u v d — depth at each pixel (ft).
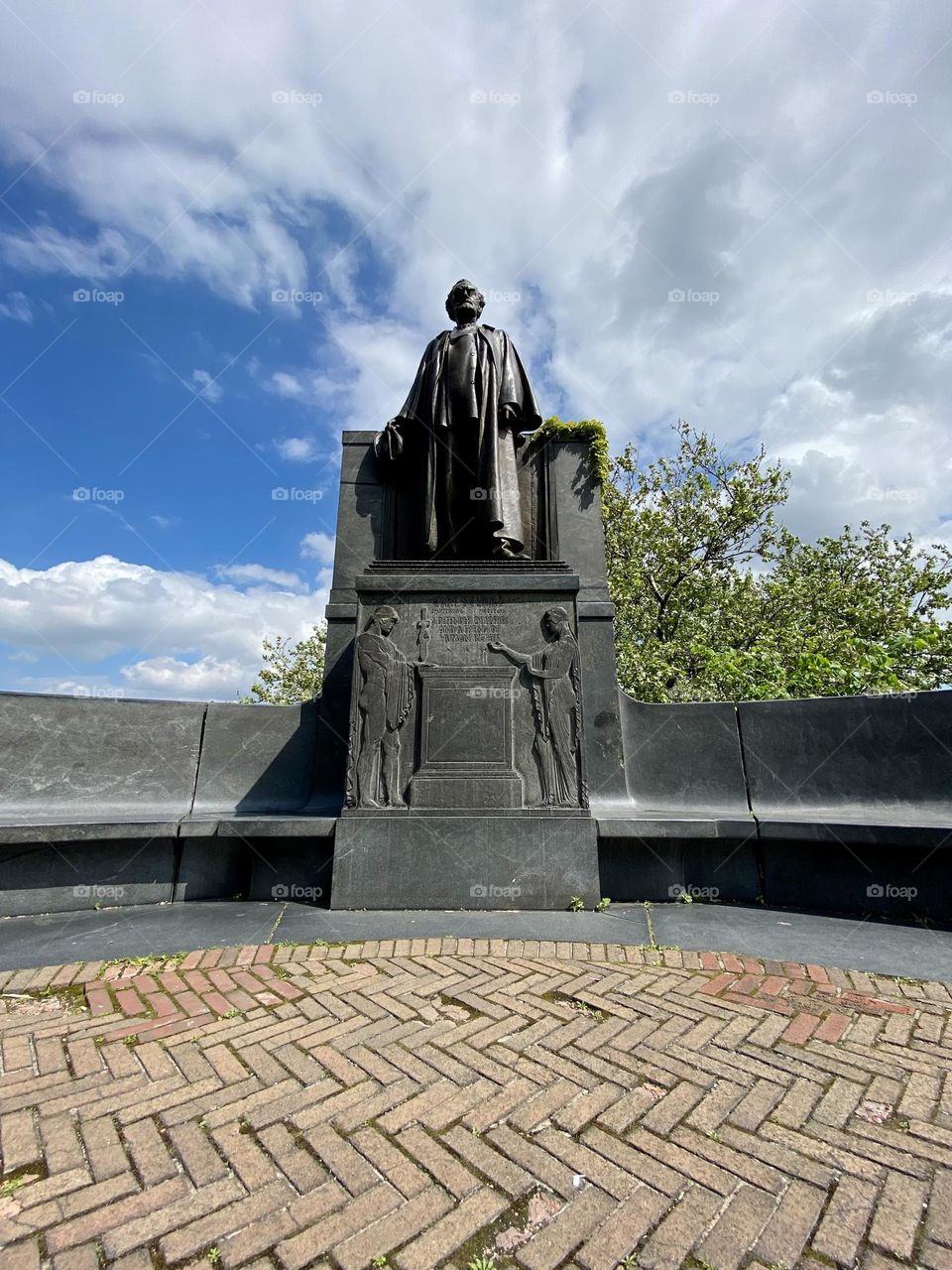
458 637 19.43
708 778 22.13
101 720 21.67
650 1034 10.14
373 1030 10.26
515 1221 6.31
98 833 17.63
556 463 26.66
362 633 19.38
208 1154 7.29
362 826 17.63
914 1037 10.11
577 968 12.85
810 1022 10.59
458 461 25.09
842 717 21.49
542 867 17.31
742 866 18.61
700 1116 8.00
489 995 11.56
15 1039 10.07
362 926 15.60
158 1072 9.06
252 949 13.99
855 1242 6.02
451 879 17.22
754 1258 5.86
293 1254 5.91
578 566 25.35
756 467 59.52
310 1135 7.61
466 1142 7.48
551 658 19.01
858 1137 7.58
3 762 20.10
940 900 16.97
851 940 14.85
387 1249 5.97
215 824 18.24
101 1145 7.45
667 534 57.98
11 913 17.04
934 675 35.94
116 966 13.09
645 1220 6.30
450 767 18.19
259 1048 9.71
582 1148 7.38
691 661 50.01
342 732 23.63
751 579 57.21
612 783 21.86
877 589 57.88
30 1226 6.23
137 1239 6.08
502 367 25.57
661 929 15.52
